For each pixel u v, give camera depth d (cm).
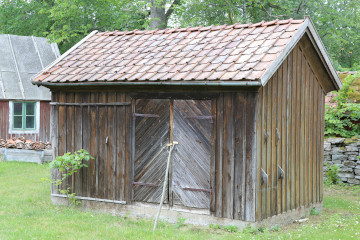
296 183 1041
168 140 987
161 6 2675
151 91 995
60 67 1127
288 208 1007
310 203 1106
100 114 1068
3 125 2247
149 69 988
